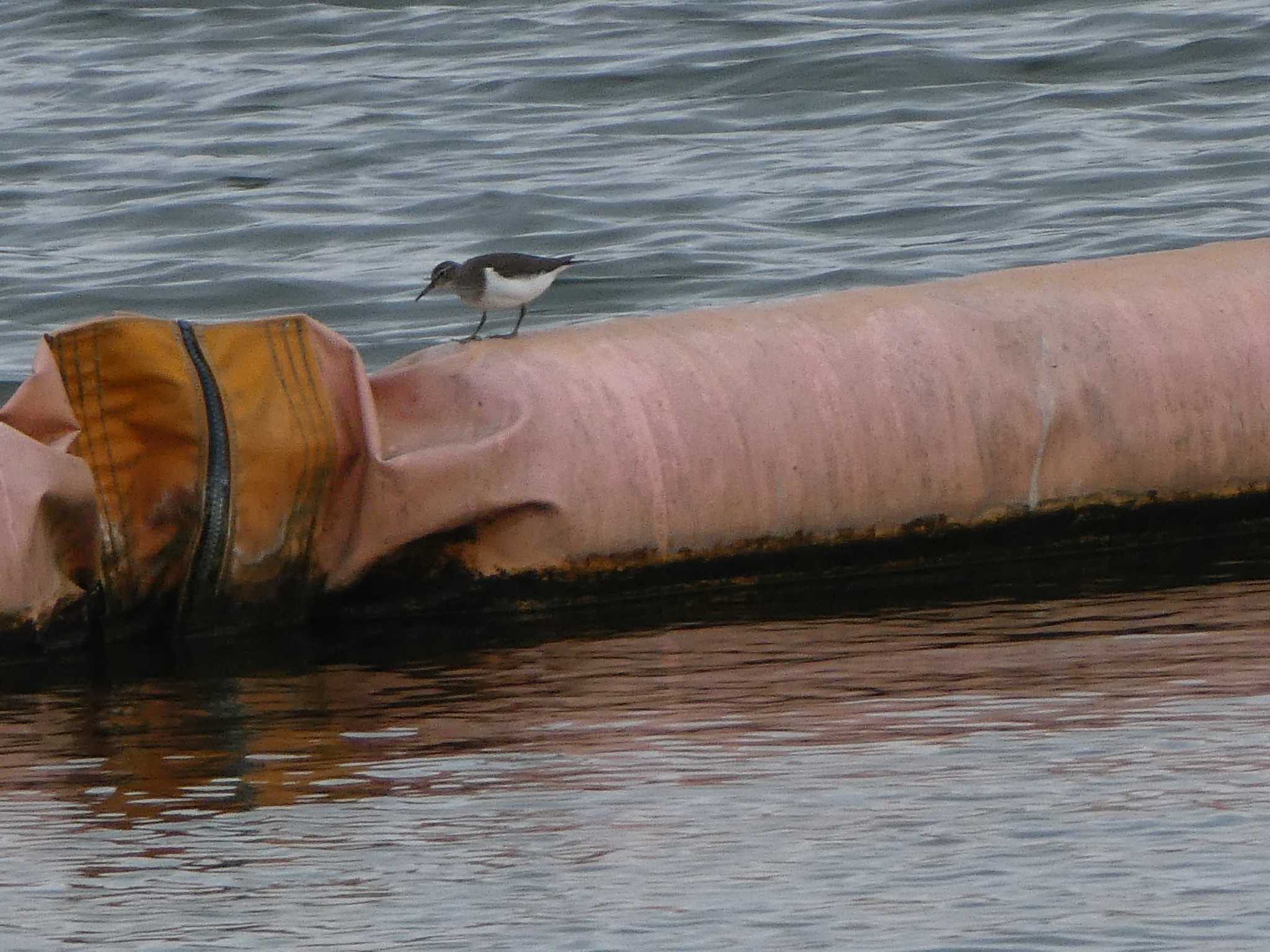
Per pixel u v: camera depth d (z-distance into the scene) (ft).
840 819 75.31
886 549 117.80
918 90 281.13
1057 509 119.85
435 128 274.16
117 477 108.06
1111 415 120.06
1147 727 84.43
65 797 82.28
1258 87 272.92
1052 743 82.94
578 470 110.93
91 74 322.14
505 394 111.34
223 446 108.37
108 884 72.33
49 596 104.37
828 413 115.75
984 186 232.53
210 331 109.09
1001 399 118.42
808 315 118.93
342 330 190.19
